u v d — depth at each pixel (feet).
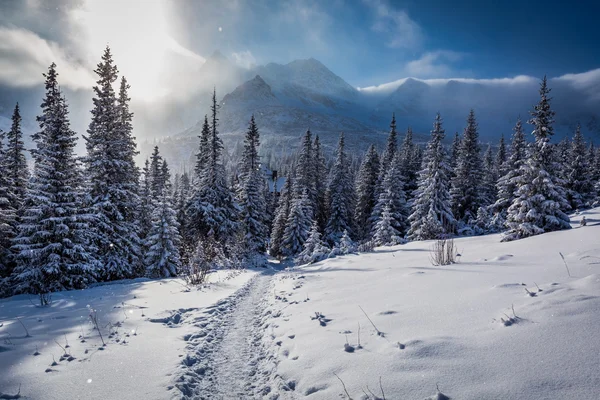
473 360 11.93
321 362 14.89
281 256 126.11
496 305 17.04
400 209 118.01
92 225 63.36
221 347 20.66
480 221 101.14
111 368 16.16
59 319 25.48
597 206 108.58
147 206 85.35
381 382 11.87
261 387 15.07
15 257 54.70
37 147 56.59
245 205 121.29
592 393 8.94
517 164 107.14
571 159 132.16
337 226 130.52
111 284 53.11
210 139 121.80
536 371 10.46
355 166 381.40
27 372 15.51
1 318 27.30
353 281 32.99
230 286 43.32
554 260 27.35
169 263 69.26
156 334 21.97
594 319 12.95
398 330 16.31
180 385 14.70
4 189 69.15
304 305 26.61
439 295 21.13
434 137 101.55
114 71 68.95
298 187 141.69
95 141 66.54
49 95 61.46
